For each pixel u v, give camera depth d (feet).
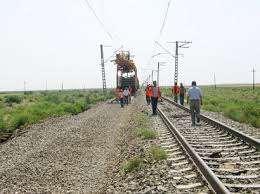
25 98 274.16
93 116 112.88
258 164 39.29
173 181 33.24
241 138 53.83
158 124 79.82
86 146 61.57
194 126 75.36
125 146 57.77
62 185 38.68
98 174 43.32
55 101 197.77
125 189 33.04
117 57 228.43
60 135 71.77
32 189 36.94
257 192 28.99
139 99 210.79
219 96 234.79
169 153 46.75
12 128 83.82
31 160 50.16
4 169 45.78
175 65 242.37
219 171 36.11
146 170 38.11
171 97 242.99
